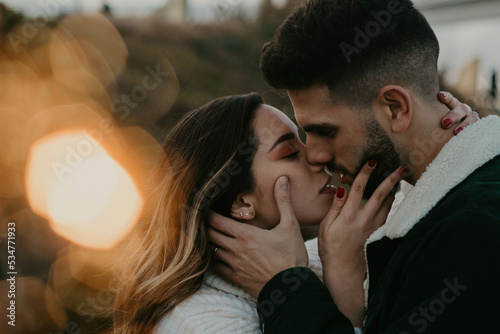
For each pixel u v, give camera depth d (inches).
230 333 56.1
